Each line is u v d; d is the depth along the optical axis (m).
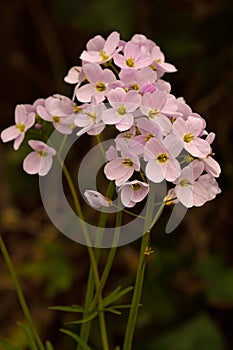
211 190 0.50
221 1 1.02
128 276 1.04
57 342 1.11
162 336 0.95
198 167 0.50
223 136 1.07
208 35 1.03
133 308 0.53
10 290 1.16
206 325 0.94
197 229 1.07
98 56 0.53
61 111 0.54
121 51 0.54
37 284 1.15
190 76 1.09
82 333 0.56
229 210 1.07
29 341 0.56
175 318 0.97
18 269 1.06
